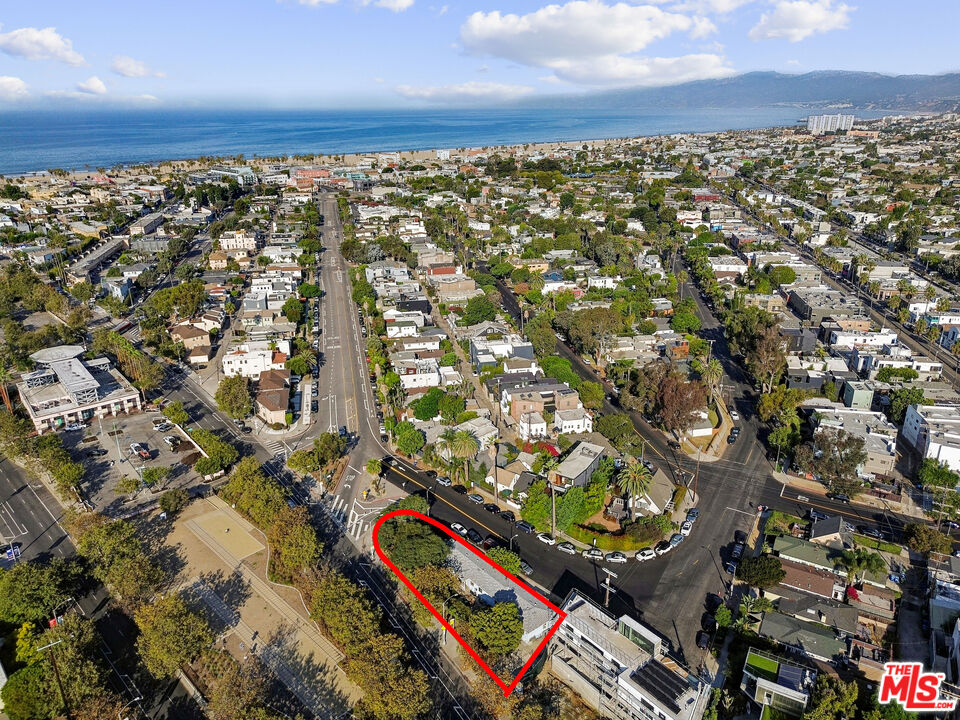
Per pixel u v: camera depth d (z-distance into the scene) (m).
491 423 188.62
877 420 183.38
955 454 166.25
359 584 131.38
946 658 111.75
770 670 107.06
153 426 198.88
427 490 165.88
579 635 112.62
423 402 195.62
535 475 164.00
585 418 188.62
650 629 120.31
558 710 104.50
